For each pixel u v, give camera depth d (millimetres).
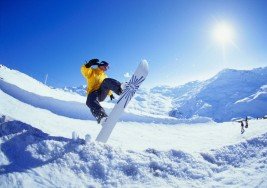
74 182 3439
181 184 3699
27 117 17203
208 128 34312
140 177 3732
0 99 18781
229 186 3633
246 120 29672
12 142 3762
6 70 30234
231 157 4598
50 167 3564
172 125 33906
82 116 25156
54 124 18641
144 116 33375
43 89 31000
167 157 4211
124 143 19484
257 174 3920
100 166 3764
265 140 5078
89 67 5133
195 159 4285
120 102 5125
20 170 3373
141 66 5465
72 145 3992
